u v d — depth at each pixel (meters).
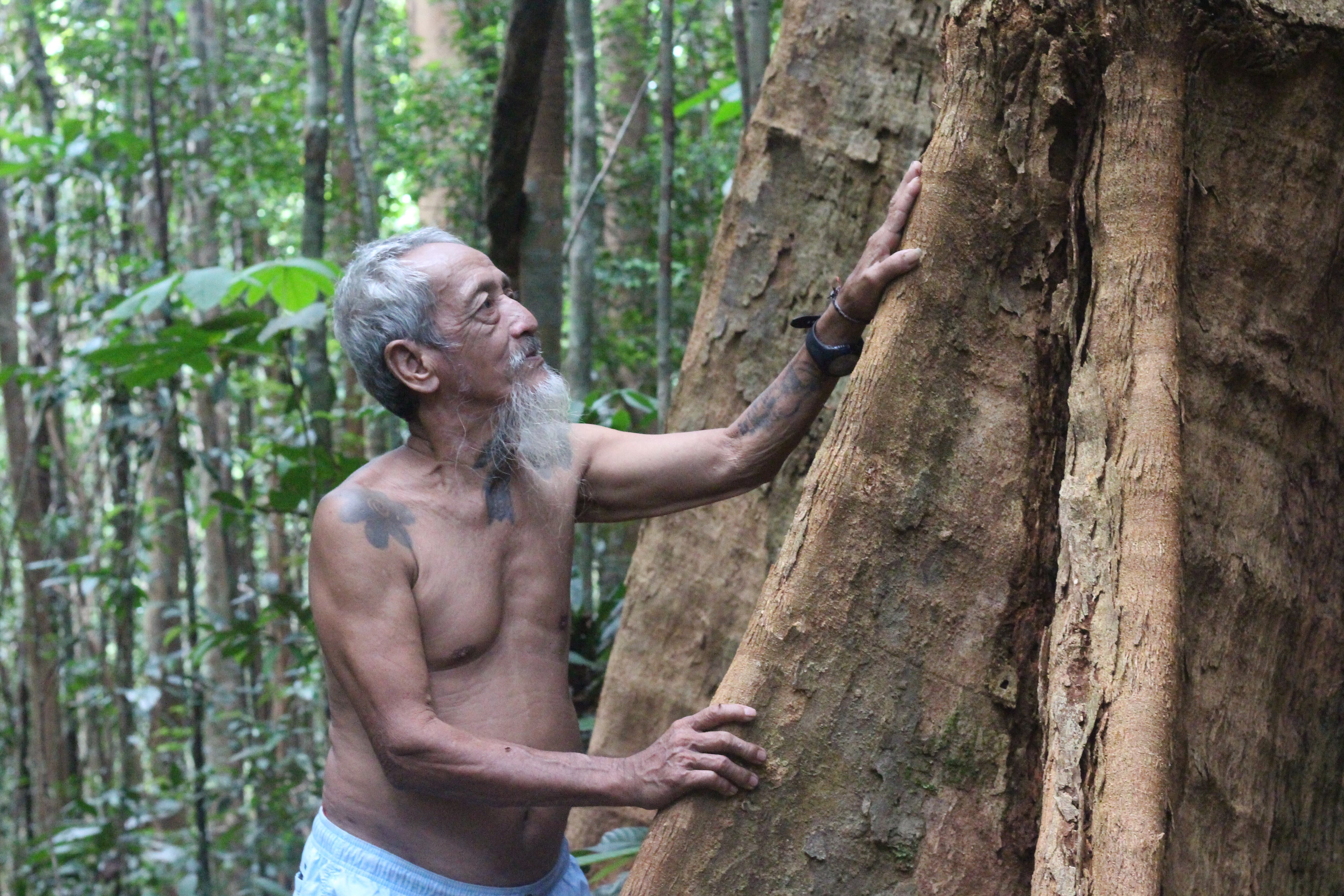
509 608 1.82
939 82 2.44
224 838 6.25
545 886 1.88
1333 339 1.95
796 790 1.72
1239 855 1.70
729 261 3.09
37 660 6.72
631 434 2.04
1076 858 1.46
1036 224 1.82
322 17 4.22
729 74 7.59
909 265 1.83
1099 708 1.52
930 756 1.72
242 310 3.83
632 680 3.18
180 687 7.14
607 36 8.58
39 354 7.22
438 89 7.96
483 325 1.79
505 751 1.67
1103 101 1.77
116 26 7.32
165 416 5.46
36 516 6.96
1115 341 1.70
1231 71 1.81
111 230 7.34
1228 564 1.75
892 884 1.70
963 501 1.77
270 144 7.44
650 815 3.20
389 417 4.99
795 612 1.76
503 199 3.64
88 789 8.20
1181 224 1.76
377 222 4.07
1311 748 1.85
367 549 1.71
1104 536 1.61
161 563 8.06
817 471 1.82
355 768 1.79
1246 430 1.82
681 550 3.17
